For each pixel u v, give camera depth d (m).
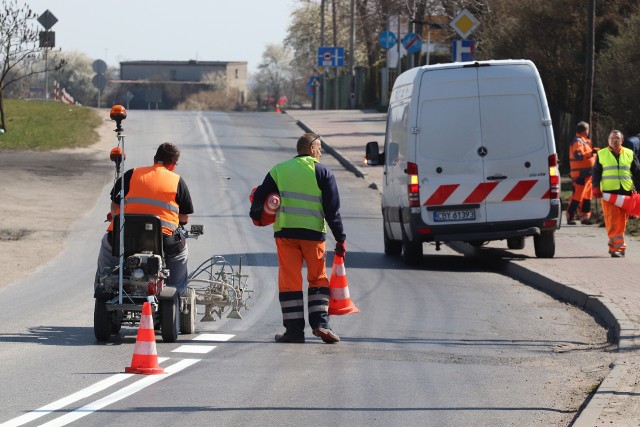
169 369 16.80
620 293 24.34
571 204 41.47
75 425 12.99
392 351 18.86
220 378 16.14
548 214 30.88
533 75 30.91
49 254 33.78
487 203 30.73
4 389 15.08
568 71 59.97
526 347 19.47
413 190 30.73
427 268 31.64
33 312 23.02
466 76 30.81
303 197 19.56
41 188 51.00
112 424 13.09
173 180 19.66
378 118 96.31
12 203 45.97
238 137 79.00
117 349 18.61
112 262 19.41
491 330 21.31
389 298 25.61
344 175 61.25
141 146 71.06
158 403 14.32
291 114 101.69
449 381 16.25
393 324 21.91
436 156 30.73
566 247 34.66
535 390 15.67
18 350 18.33
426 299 25.50
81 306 24.00
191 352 18.45
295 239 19.53
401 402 14.70
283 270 19.66
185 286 20.20
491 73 30.81
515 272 29.98
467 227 30.73
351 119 95.31
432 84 30.84
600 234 38.28
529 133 30.81
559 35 59.94
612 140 31.67
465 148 30.73
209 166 62.47
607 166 31.70
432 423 13.52
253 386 15.58
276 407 14.22
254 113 102.50
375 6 103.25
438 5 76.81
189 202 19.84
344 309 20.53
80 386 15.38
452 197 30.70
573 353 18.84
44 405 14.09
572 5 58.66
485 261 33.56
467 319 22.59
